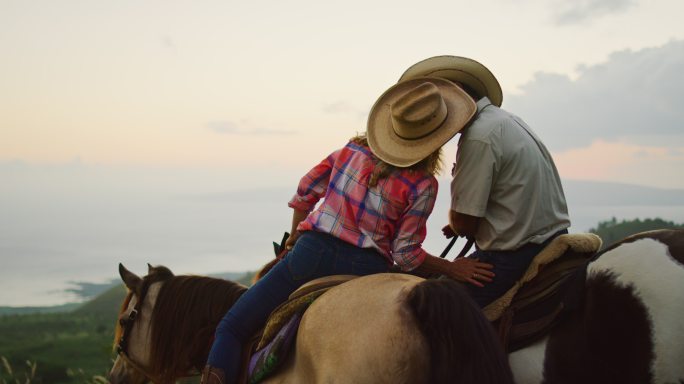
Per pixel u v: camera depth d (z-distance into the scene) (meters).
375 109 3.43
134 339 4.14
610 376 2.79
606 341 2.79
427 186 3.22
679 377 2.59
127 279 4.21
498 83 3.75
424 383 2.48
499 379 2.43
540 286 3.19
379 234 3.28
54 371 18.08
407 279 2.84
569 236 3.23
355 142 3.47
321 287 3.13
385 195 3.25
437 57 3.80
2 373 18.03
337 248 3.27
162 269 4.24
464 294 2.57
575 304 2.92
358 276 3.24
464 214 3.40
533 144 3.40
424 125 3.19
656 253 2.73
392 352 2.53
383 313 2.64
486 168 3.34
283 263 3.38
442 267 3.37
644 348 2.66
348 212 3.30
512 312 3.21
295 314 3.07
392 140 3.29
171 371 3.94
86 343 22.50
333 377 2.65
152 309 4.09
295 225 3.74
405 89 3.46
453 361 2.44
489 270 3.37
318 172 3.66
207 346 3.87
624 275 2.76
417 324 2.54
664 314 2.63
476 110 3.36
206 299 3.94
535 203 3.34
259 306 3.36
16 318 36.47
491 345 2.48
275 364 3.04
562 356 2.96
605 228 29.20
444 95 3.39
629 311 2.71
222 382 3.28
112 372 4.30
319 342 2.79
